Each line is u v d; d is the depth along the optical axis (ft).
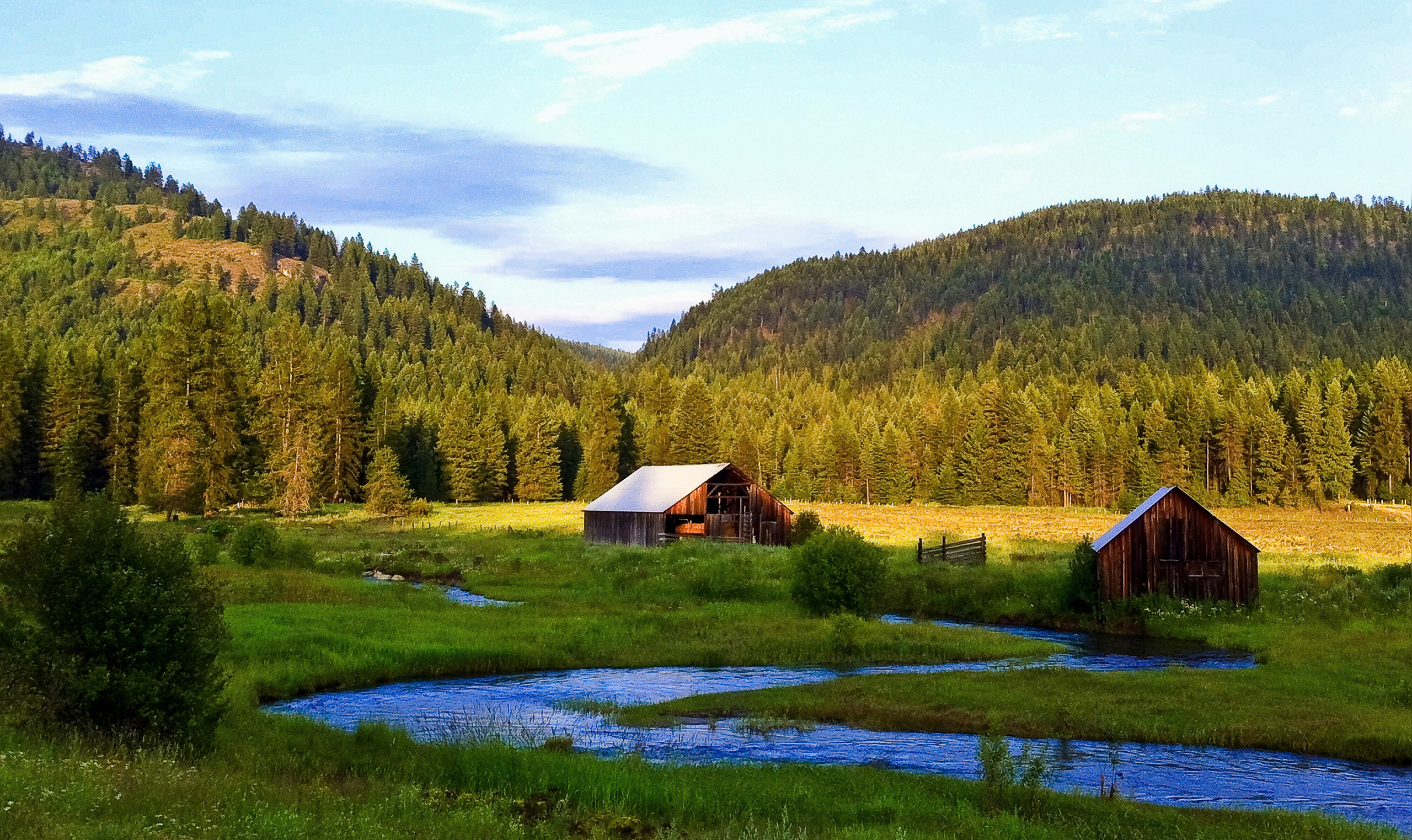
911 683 94.12
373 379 543.39
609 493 270.87
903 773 62.28
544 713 82.43
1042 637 134.00
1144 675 98.02
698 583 160.15
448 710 82.84
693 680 100.01
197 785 42.88
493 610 136.67
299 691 90.12
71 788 37.91
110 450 350.43
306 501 358.23
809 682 98.73
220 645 57.98
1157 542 148.36
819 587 139.54
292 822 38.04
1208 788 62.44
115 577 53.36
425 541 246.06
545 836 43.91
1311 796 61.05
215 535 211.00
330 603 134.82
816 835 46.75
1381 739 72.13
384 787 50.98
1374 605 140.26
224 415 310.04
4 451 336.29
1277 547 239.50
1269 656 111.14
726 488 248.11
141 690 52.54
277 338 402.93
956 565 185.06
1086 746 73.97
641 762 61.77
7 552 53.21
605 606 144.46
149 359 361.71
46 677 51.90
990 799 55.36
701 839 44.96
